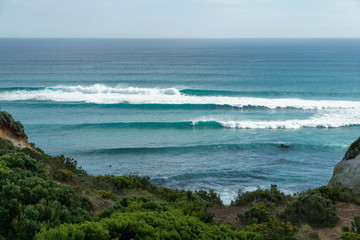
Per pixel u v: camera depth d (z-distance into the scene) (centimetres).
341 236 790
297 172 2167
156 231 618
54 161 1408
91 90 4894
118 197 1159
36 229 579
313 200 928
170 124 3312
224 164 2319
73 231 561
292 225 834
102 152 2522
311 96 4941
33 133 2973
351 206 1052
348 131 3122
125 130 3170
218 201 1291
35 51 18538
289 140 2864
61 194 753
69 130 3102
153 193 1348
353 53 17400
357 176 1358
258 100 4441
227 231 671
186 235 623
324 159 2414
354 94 5069
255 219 867
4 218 612
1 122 1506
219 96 4822
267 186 1948
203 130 3198
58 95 4606
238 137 2973
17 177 790
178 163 2338
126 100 4353
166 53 17888
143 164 2314
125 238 613
